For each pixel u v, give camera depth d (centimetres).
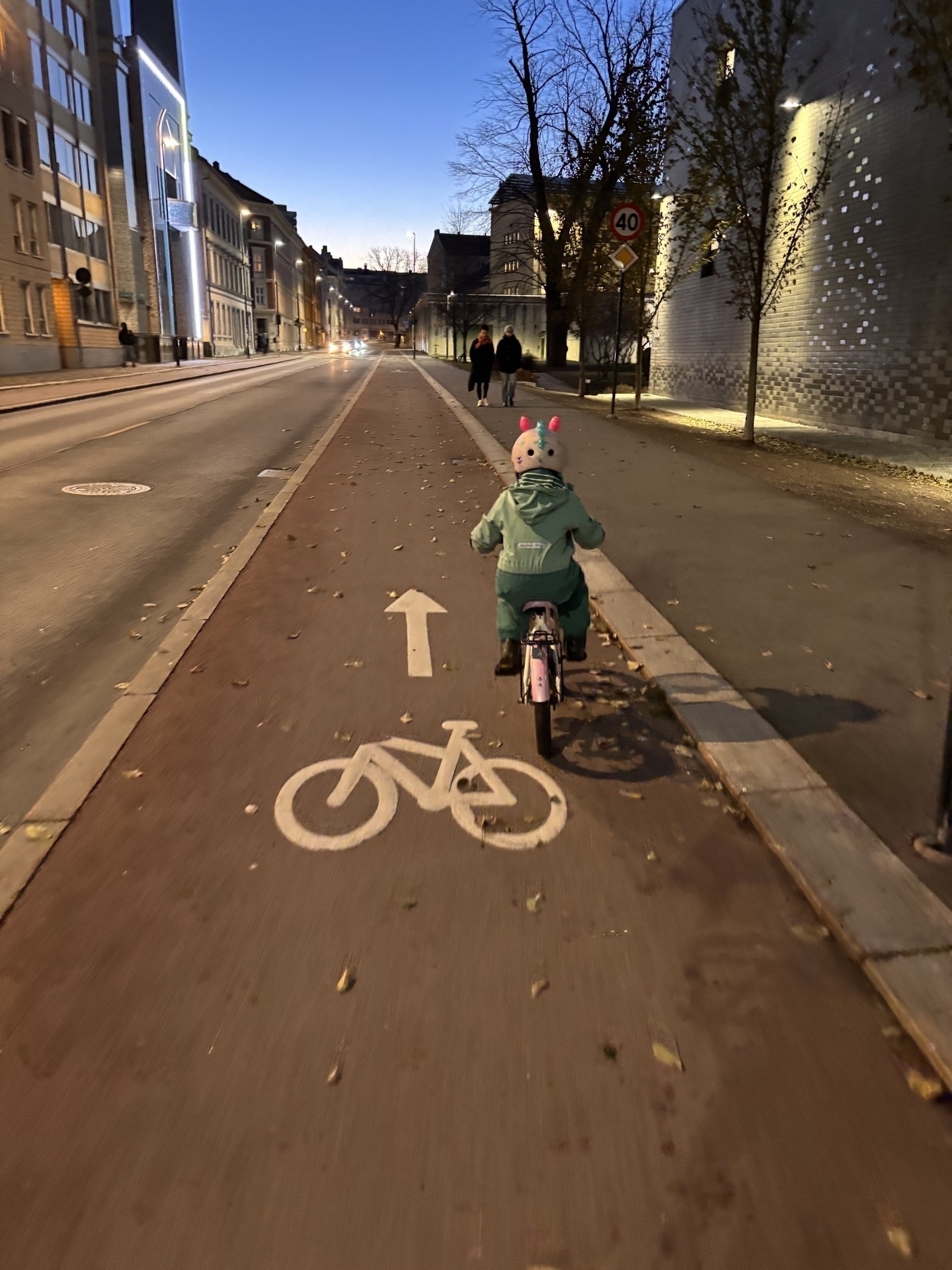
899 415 1477
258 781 370
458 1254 185
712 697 450
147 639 553
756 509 894
